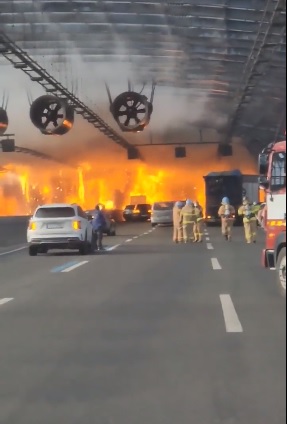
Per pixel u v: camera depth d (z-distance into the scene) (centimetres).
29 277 1608
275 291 1281
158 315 1030
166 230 4525
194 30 3061
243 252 2325
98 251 2495
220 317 1002
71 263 1984
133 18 2948
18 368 704
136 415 538
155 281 1484
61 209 2316
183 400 577
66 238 2270
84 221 2341
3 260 2152
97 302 1178
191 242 2966
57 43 3403
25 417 539
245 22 2877
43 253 2498
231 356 744
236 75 3850
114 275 1622
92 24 3070
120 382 641
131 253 2358
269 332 880
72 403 575
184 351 773
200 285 1397
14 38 3188
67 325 959
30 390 618
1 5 2770
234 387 616
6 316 1042
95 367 703
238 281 1459
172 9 2753
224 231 3059
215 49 3369
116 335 879
